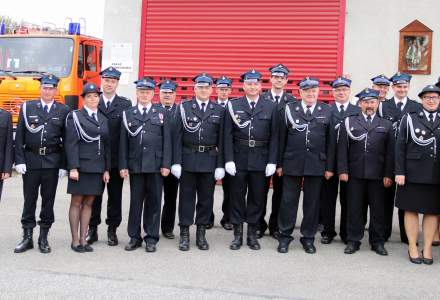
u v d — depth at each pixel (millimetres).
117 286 4809
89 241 6387
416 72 9750
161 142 6152
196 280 5039
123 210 8336
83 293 4609
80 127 5852
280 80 7031
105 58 10930
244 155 6223
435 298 4699
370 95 6188
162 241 6637
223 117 6301
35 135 5832
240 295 4660
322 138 6184
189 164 6184
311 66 10070
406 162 5879
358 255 6129
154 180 6102
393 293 4805
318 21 10031
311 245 6219
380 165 6152
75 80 11039
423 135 5746
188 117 6195
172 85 7281
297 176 6207
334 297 4676
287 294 4719
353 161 6211
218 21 10406
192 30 10516
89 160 5887
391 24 9844
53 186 5949
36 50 11281
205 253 6055
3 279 4922
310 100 6191
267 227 7348
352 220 6238
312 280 5133
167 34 10625
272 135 6219
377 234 6246
